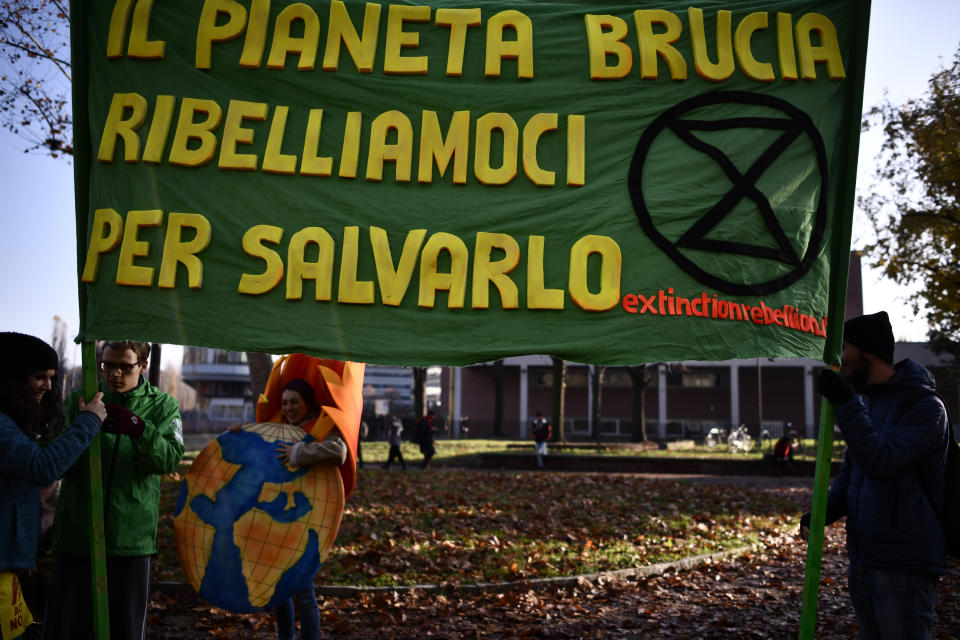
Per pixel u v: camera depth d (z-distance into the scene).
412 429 36.09
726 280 3.66
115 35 3.76
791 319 3.68
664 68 3.83
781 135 3.77
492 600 6.62
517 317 3.65
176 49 3.79
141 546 3.51
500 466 22.14
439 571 7.26
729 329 3.64
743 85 3.80
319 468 3.91
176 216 3.66
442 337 3.63
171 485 11.98
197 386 68.75
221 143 3.73
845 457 3.46
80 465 3.46
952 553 3.06
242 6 3.83
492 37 3.86
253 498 3.83
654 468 21.23
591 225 3.71
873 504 3.09
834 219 3.78
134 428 3.37
